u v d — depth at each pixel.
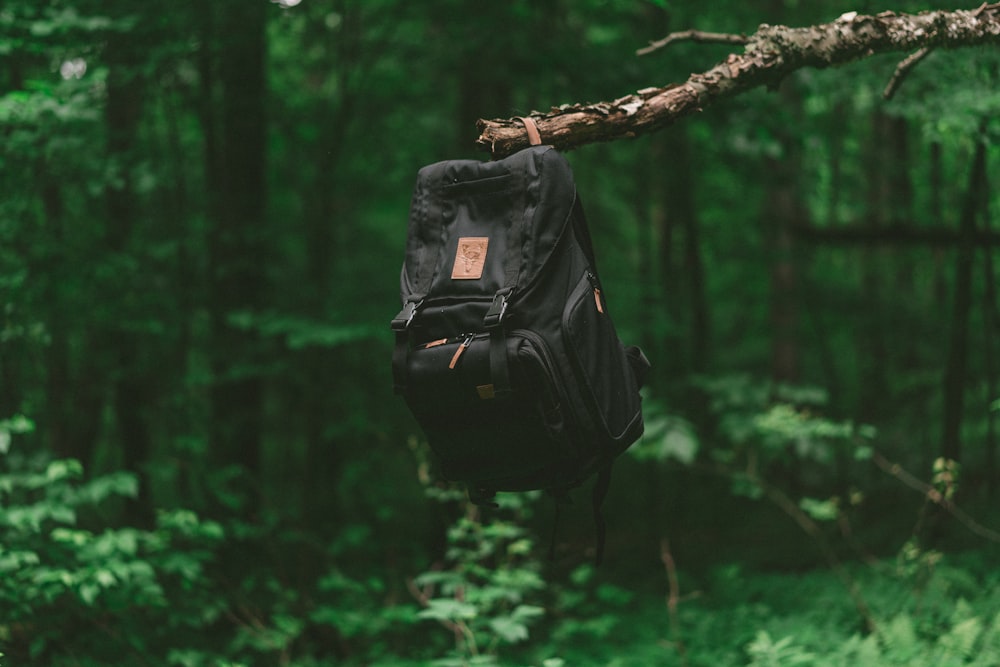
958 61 4.62
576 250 2.06
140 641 4.73
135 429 6.80
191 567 4.73
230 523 5.89
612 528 7.96
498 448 2.04
